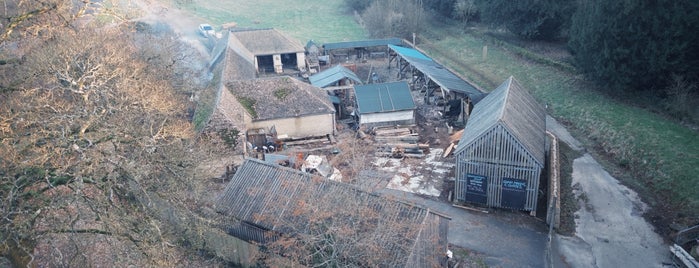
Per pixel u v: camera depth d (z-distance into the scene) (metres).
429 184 44.69
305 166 45.19
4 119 25.64
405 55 70.62
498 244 36.12
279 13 125.00
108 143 32.59
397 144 52.12
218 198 33.50
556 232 37.19
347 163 48.69
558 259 34.31
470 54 82.94
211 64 69.69
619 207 39.44
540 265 33.75
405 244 27.48
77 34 39.41
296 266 28.94
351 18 120.00
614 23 51.44
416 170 47.28
